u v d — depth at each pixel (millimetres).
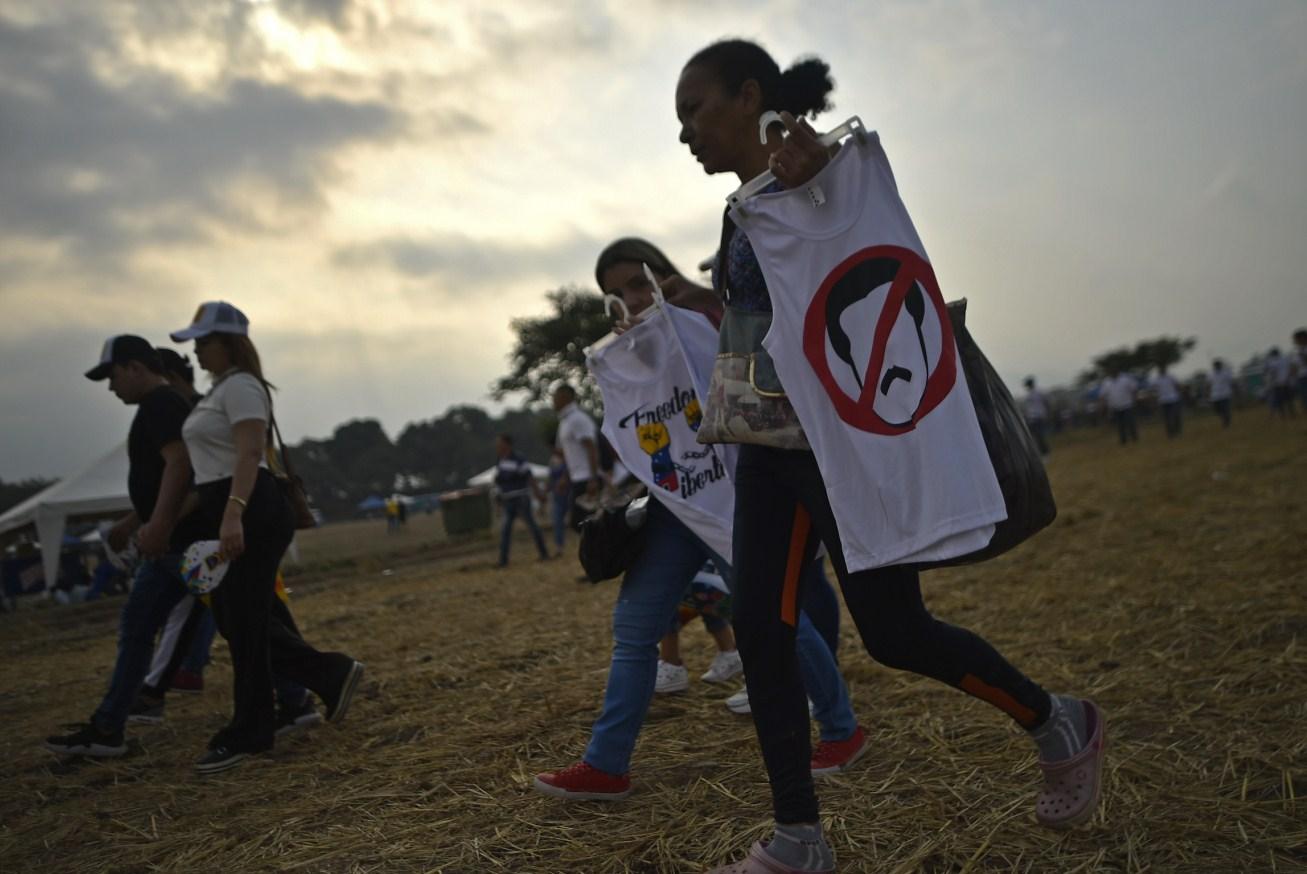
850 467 2053
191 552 3527
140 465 4074
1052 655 4309
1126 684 3691
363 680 5000
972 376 2125
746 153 2457
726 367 2246
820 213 2096
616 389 3162
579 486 10141
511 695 4301
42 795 3461
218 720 4445
